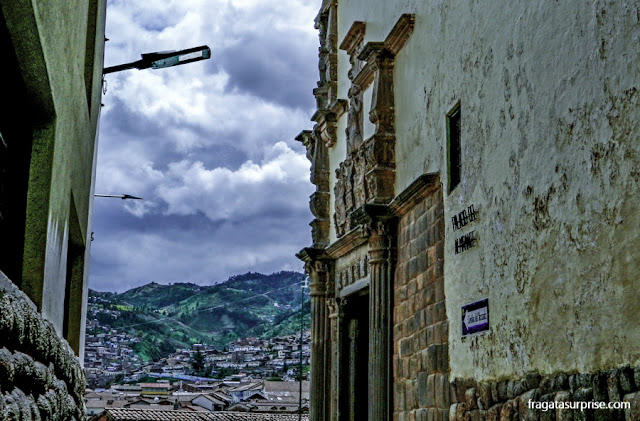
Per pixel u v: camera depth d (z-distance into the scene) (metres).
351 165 18.80
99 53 11.62
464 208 11.94
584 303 8.14
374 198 15.94
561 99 8.84
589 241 8.09
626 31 7.46
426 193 13.86
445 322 12.68
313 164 21.91
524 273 9.70
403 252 15.22
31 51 5.82
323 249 21.02
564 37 8.81
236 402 76.69
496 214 10.70
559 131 8.87
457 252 12.19
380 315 15.58
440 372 12.81
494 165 10.84
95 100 11.35
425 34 14.46
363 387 20.11
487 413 10.65
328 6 22.28
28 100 6.53
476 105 11.68
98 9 10.78
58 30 6.48
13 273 6.60
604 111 7.85
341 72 21.23
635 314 7.18
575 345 8.30
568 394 8.20
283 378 108.25
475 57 11.85
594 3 8.11
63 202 7.66
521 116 9.98
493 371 10.61
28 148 6.76
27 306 5.45
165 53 13.49
